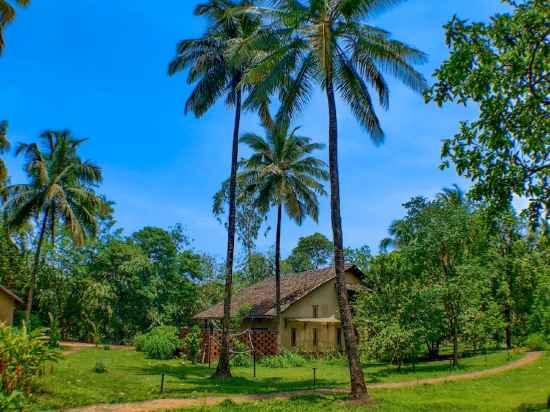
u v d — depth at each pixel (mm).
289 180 33219
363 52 17750
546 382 18188
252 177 32156
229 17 21953
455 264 27344
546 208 9938
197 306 54406
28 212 32625
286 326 36094
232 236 22266
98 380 17594
